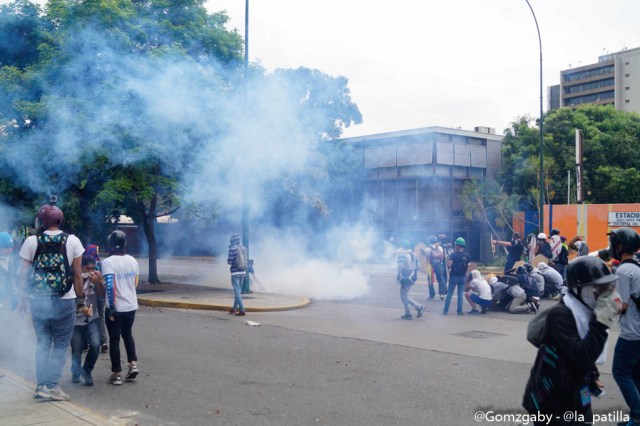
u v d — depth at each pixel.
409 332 11.06
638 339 5.05
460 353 9.09
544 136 33.84
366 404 6.37
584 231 28.39
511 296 13.73
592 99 100.06
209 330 11.25
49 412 5.75
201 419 5.88
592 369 3.42
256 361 8.52
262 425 5.69
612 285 3.20
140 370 7.97
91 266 7.36
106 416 5.97
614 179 32.84
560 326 3.25
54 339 6.31
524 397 3.56
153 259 19.88
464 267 13.29
